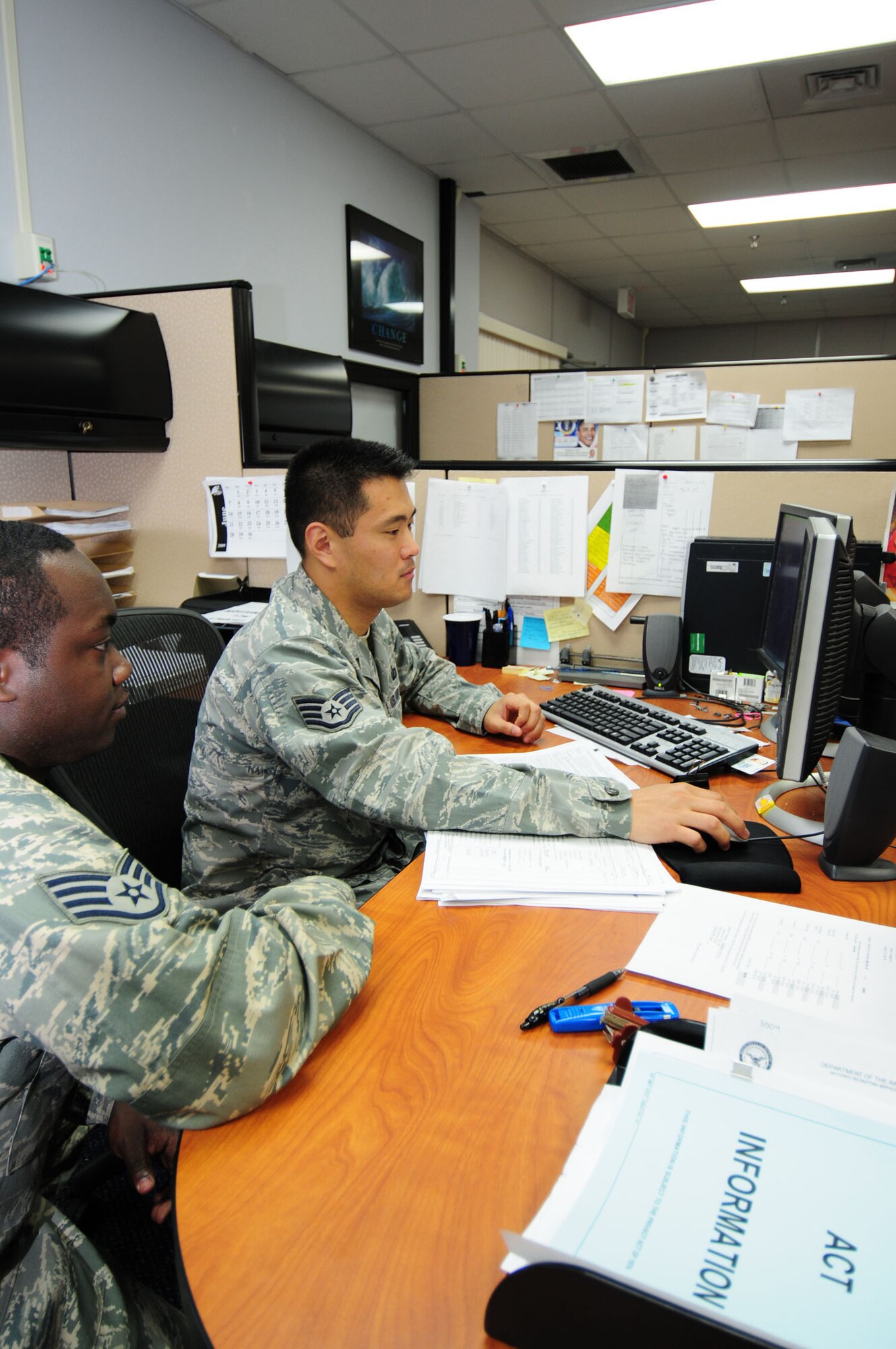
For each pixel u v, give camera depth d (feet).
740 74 10.82
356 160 12.41
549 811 2.93
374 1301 1.35
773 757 4.00
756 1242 1.26
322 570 3.74
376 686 3.93
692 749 3.87
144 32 8.49
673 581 5.41
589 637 5.68
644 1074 1.61
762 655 4.31
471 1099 1.81
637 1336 1.17
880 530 5.06
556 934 2.45
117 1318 2.17
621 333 27.22
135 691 3.61
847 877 2.82
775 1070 1.66
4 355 5.33
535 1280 1.21
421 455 12.51
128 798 3.49
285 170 10.87
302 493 3.65
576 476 5.51
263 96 10.38
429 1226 1.49
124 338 6.04
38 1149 2.10
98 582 2.20
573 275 21.74
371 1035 2.02
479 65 10.53
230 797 3.51
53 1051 1.68
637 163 13.98
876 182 14.97
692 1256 1.23
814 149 13.43
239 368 6.21
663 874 2.73
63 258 7.75
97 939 1.69
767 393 9.48
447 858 2.82
